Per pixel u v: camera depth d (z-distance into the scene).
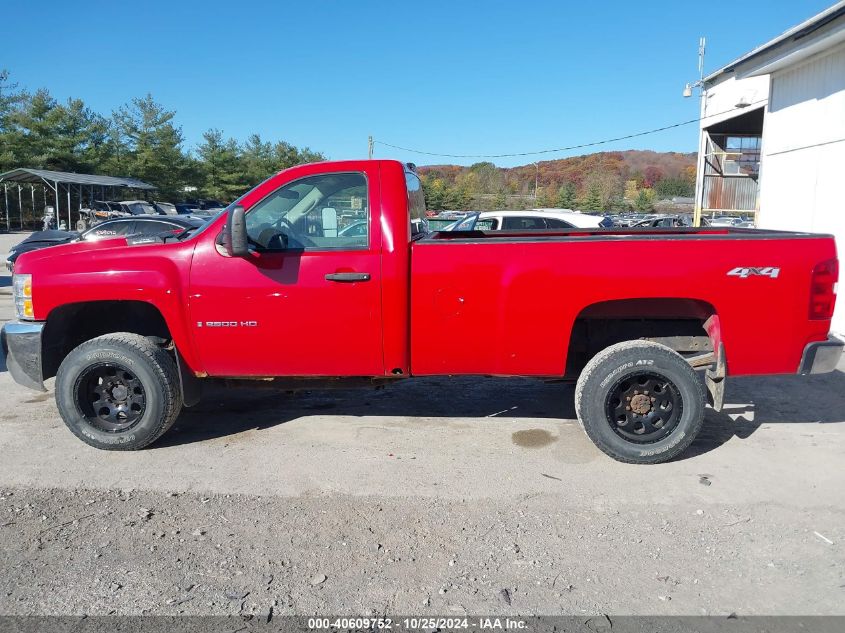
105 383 5.02
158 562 3.52
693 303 4.80
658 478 4.53
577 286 4.60
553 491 4.34
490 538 3.76
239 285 4.76
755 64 11.12
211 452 5.03
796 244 4.55
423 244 4.69
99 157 44.69
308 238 4.79
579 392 4.75
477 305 4.68
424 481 4.50
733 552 3.61
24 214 41.53
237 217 4.48
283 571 3.43
